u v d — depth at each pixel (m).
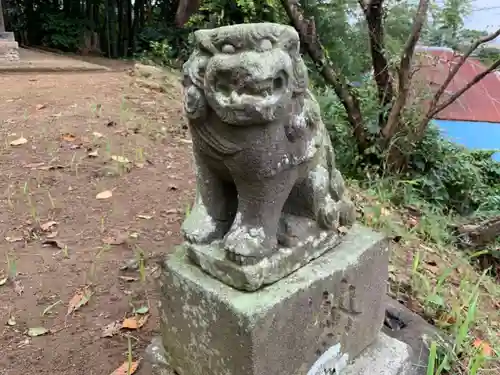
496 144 5.06
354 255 1.64
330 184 1.70
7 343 1.88
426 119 3.95
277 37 1.24
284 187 1.41
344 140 4.38
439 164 4.31
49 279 2.24
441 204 4.16
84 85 5.12
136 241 2.56
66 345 1.88
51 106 4.27
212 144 1.33
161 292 1.60
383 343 1.89
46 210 2.77
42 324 1.98
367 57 5.07
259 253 1.40
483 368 1.98
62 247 2.46
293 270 1.51
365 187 3.95
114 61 9.01
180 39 8.99
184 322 1.53
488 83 4.89
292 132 1.36
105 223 2.70
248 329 1.32
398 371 1.80
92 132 3.73
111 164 3.31
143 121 4.07
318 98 4.62
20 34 10.11
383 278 1.82
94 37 10.05
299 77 1.35
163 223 2.74
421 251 2.94
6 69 5.79
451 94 4.12
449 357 1.96
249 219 1.42
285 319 1.41
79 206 2.84
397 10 4.54
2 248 2.44
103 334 1.94
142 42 9.69
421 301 2.36
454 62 4.37
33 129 3.72
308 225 1.61
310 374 1.57
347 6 5.15
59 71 6.15
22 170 3.15
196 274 1.50
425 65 4.09
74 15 10.03
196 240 1.52
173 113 4.45
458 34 4.54
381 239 1.76
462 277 2.79
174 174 3.31
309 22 3.93
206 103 1.29
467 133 5.02
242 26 1.22
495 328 2.32
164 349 1.68
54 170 3.19
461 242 3.59
